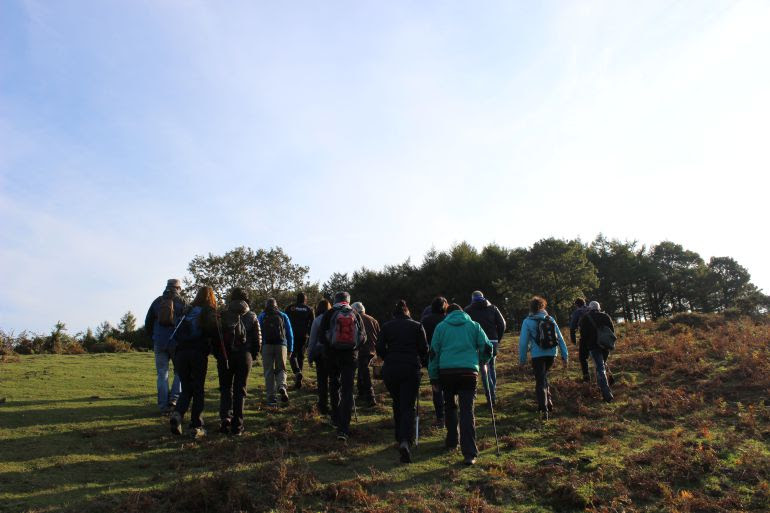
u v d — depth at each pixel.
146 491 5.27
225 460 6.35
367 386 9.86
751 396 9.00
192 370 7.33
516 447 7.21
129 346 24.92
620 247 66.50
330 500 5.41
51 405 8.67
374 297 54.78
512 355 15.50
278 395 10.24
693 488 5.80
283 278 41.78
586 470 6.24
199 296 7.50
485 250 56.62
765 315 18.06
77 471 5.82
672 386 10.04
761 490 5.66
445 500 5.47
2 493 5.09
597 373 9.72
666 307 71.62
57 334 22.03
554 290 48.81
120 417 8.14
